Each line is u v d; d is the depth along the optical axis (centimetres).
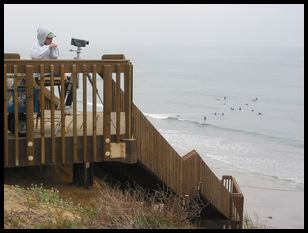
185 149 5494
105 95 905
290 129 6956
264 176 4331
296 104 9612
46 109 1063
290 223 2894
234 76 16300
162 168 1037
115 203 760
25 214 725
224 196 1248
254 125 7306
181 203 972
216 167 4647
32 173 1019
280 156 5197
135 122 953
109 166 1121
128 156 928
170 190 1071
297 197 3644
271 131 6775
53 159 891
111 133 932
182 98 10694
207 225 1171
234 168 4634
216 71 18525
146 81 14512
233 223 1195
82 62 887
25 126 895
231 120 7775
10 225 674
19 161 877
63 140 893
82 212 811
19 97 895
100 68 898
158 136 1020
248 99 10412
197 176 1149
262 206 3391
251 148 5606
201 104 9731
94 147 912
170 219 795
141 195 955
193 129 6912
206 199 1178
